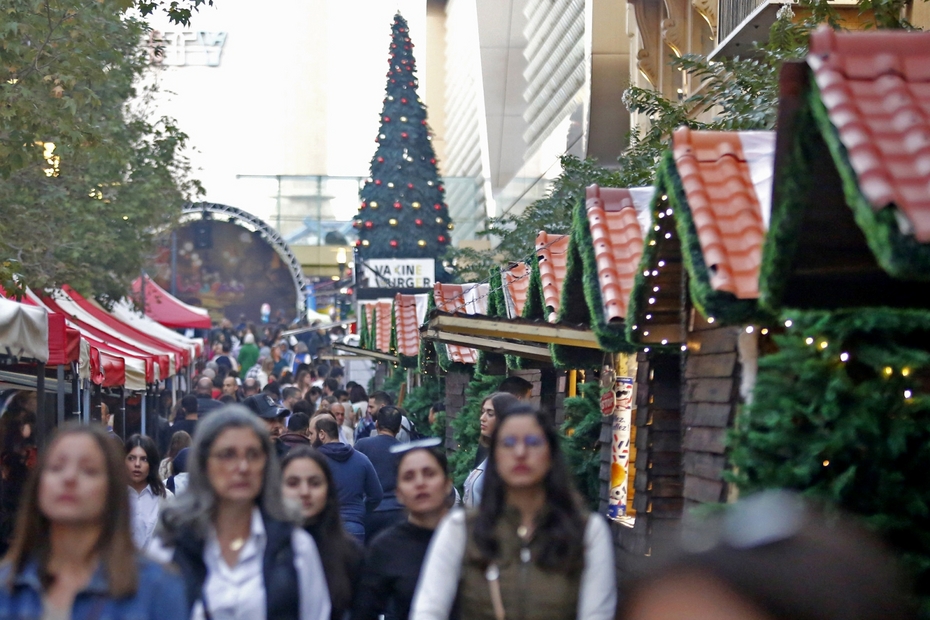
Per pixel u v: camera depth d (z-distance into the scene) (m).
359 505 17.56
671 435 18.47
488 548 8.54
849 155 7.98
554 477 8.72
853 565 2.21
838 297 10.62
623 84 56.97
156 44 49.03
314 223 128.25
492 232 49.94
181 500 9.17
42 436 23.27
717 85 26.78
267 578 9.01
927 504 10.63
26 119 26.78
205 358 98.31
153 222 54.81
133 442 18.02
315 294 119.44
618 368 21.42
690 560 2.28
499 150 118.06
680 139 12.87
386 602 11.16
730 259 11.75
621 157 28.52
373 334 58.56
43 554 7.47
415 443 11.20
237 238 126.12
